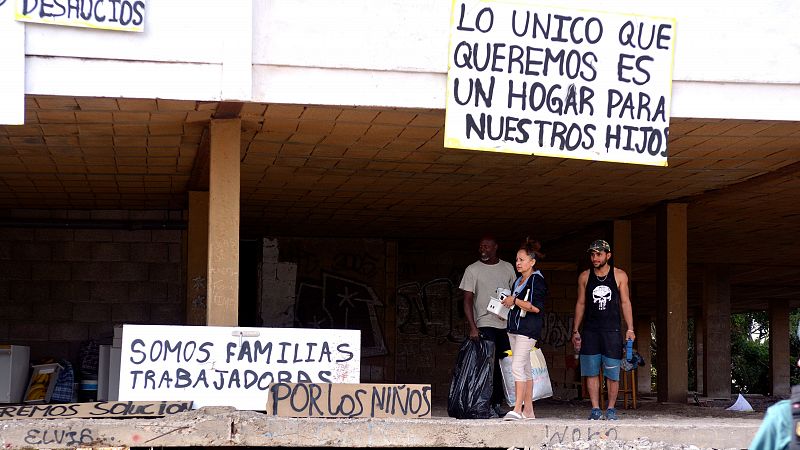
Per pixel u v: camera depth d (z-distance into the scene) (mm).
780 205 13703
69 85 7723
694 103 8703
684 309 13492
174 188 12508
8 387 11508
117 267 13820
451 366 19406
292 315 17641
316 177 11820
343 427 7586
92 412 7734
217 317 8547
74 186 12148
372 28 8219
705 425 8031
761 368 43500
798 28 8750
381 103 8242
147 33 7852
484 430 7723
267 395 7992
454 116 8297
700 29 8695
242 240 18016
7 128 9109
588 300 9281
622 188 12531
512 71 8422
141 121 8875
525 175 11602
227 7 7969
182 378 7977
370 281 17969
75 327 13633
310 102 8133
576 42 8523
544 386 8867
